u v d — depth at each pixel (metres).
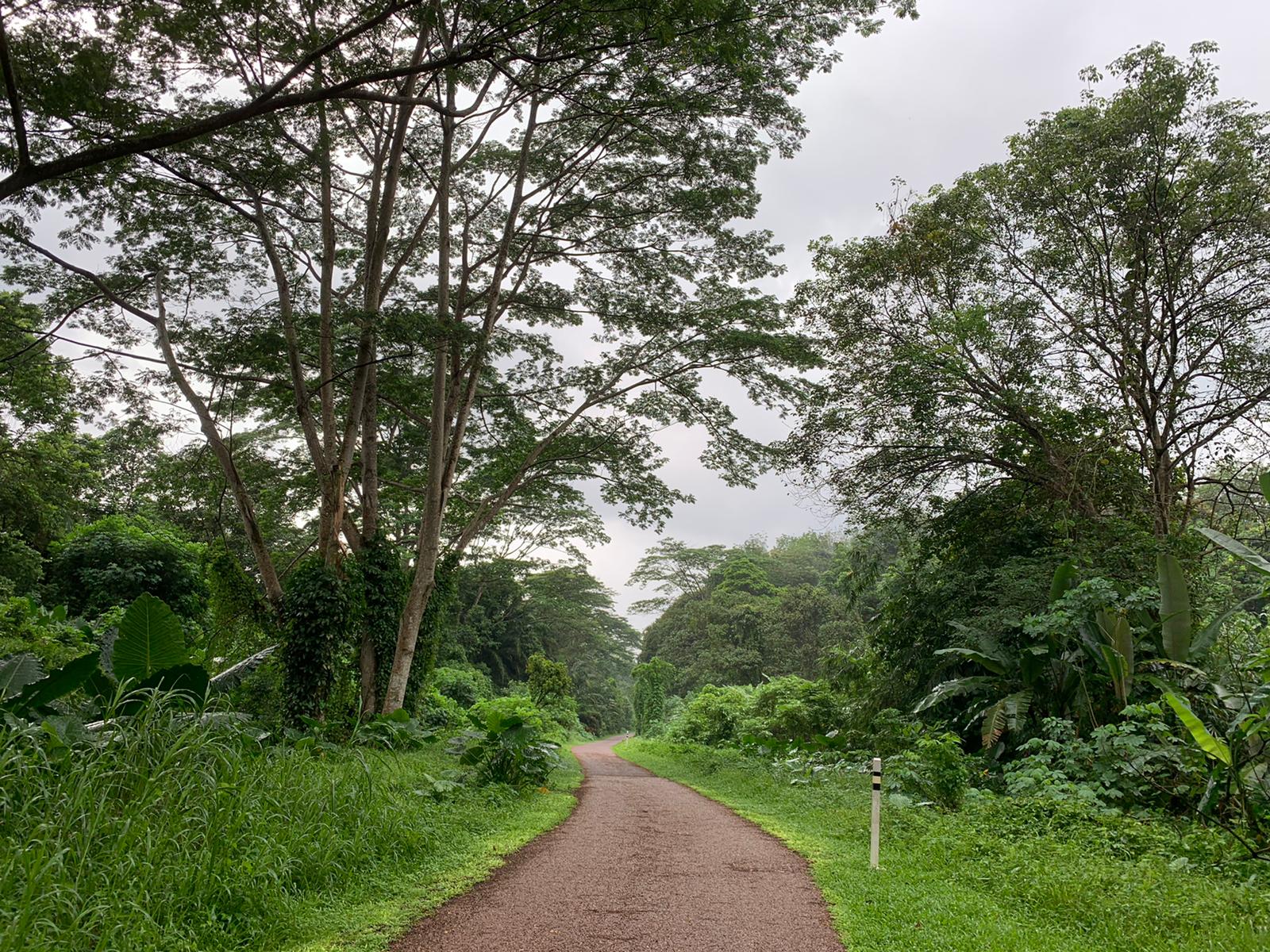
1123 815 9.22
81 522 32.81
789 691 25.64
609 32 10.94
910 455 17.92
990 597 15.98
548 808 11.72
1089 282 17.50
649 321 21.91
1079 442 16.12
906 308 18.11
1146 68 16.11
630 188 20.61
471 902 6.12
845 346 18.58
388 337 17.16
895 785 11.63
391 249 23.31
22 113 8.91
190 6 10.07
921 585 18.47
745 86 14.39
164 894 4.72
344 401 22.03
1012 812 9.08
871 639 19.33
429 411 23.52
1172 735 10.33
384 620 20.17
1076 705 12.33
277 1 10.42
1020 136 17.30
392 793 8.68
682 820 11.20
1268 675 8.42
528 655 60.62
